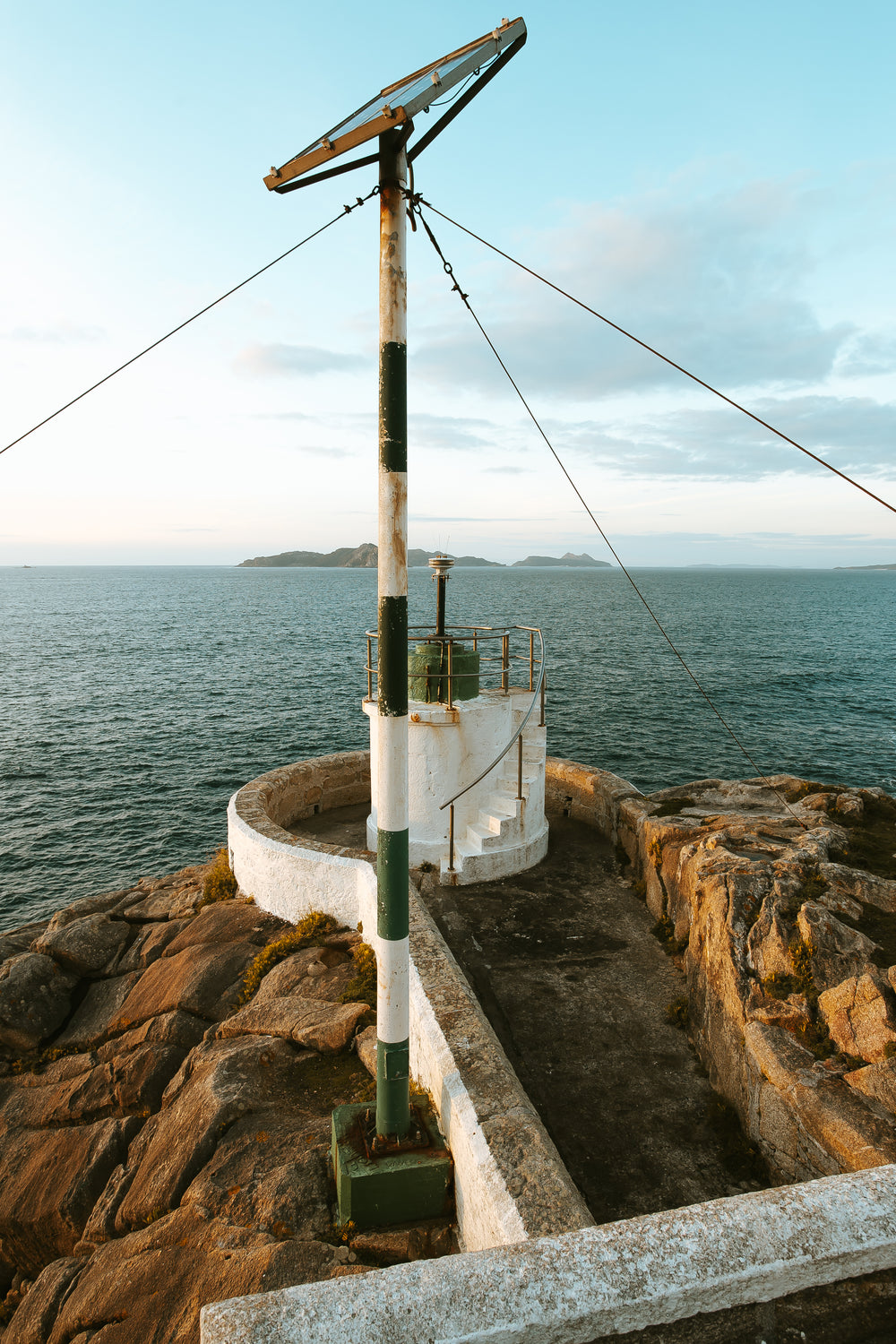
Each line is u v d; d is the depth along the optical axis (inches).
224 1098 303.9
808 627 3457.2
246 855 461.4
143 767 1302.9
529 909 422.3
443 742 450.3
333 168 225.5
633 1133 263.1
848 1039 233.3
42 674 2194.9
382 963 233.5
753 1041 245.4
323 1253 224.8
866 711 1617.9
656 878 409.1
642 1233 118.6
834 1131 203.8
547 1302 108.0
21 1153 338.3
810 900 281.1
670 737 1397.6
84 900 552.1
